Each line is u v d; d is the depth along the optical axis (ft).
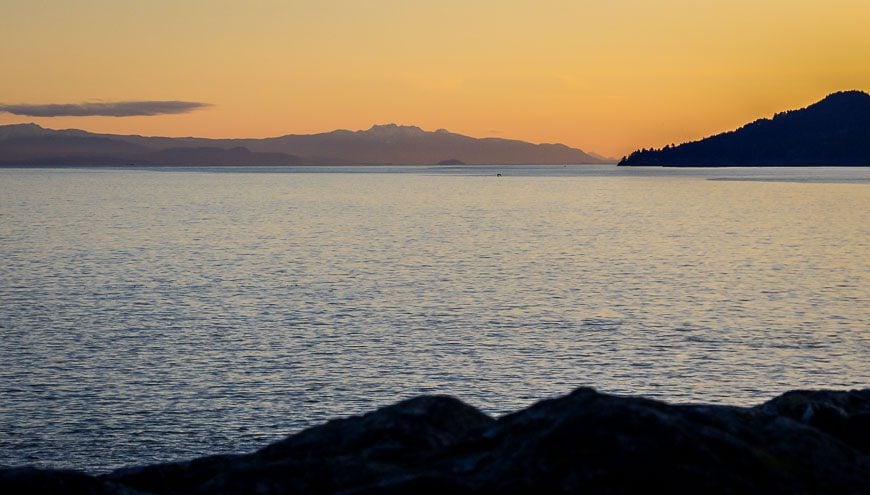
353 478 60.34
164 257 490.49
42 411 196.65
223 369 232.73
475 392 216.74
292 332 280.72
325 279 405.18
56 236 607.37
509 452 57.88
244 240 590.14
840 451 58.70
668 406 61.26
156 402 203.51
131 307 325.62
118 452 173.47
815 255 516.73
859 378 233.55
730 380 230.07
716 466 53.98
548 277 416.67
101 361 239.09
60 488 61.05
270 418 194.18
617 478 53.16
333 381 223.10
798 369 241.96
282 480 60.70
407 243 571.69
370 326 291.58
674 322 304.71
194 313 314.14
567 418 56.80
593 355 253.85
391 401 207.62
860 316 318.86
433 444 65.72
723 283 401.49
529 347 262.67
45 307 323.16
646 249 544.21
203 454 172.96
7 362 236.63
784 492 53.98
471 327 291.58
